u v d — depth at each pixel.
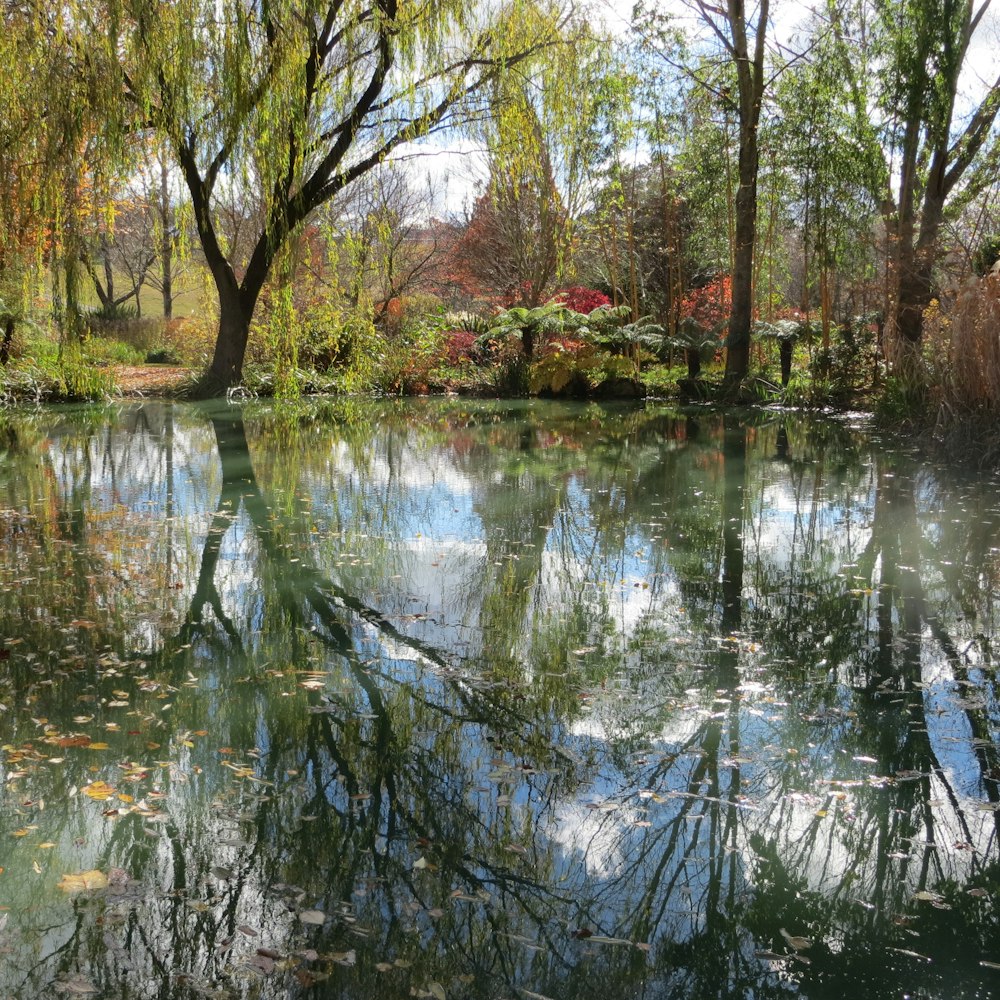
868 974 1.75
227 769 2.47
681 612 3.84
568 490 6.60
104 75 9.46
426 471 7.46
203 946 1.78
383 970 1.73
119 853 2.08
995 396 7.75
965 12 11.75
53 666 3.17
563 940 1.83
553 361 15.45
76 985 1.67
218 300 15.38
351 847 2.12
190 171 11.62
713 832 2.20
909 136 11.99
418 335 17.53
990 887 2.01
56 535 5.04
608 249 18.98
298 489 6.58
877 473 7.31
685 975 1.74
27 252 11.09
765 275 16.92
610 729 2.74
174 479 6.94
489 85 11.42
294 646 3.40
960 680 3.12
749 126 13.70
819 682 3.10
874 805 2.33
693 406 13.76
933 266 11.92
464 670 3.19
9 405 12.47
